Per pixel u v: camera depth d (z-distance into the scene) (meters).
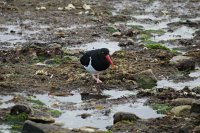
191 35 25.95
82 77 19.00
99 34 25.78
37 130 14.05
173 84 18.84
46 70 19.81
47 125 14.28
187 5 32.41
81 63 19.08
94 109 16.34
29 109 15.74
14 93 17.61
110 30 26.47
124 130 14.55
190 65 20.38
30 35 25.42
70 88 18.16
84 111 16.19
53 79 18.98
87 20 28.25
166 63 20.64
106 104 16.78
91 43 24.27
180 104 16.36
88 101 17.05
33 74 19.42
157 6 32.16
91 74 19.06
